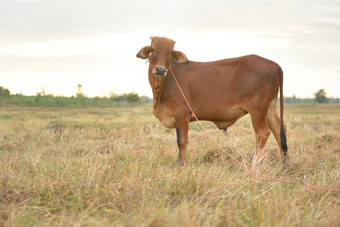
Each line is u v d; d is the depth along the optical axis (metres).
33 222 4.06
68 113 26.97
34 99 42.69
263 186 5.24
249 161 7.05
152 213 3.99
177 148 8.24
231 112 6.93
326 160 7.11
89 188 4.93
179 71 6.85
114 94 82.88
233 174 5.87
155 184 5.06
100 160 6.71
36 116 22.38
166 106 6.92
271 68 6.83
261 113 6.81
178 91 6.76
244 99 6.79
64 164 6.19
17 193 4.79
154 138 10.49
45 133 11.55
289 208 4.29
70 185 4.91
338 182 5.25
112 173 5.66
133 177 5.35
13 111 30.00
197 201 4.50
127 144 9.23
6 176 5.11
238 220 3.83
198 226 3.57
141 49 6.60
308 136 10.15
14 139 10.74
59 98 46.03
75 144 9.23
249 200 4.39
